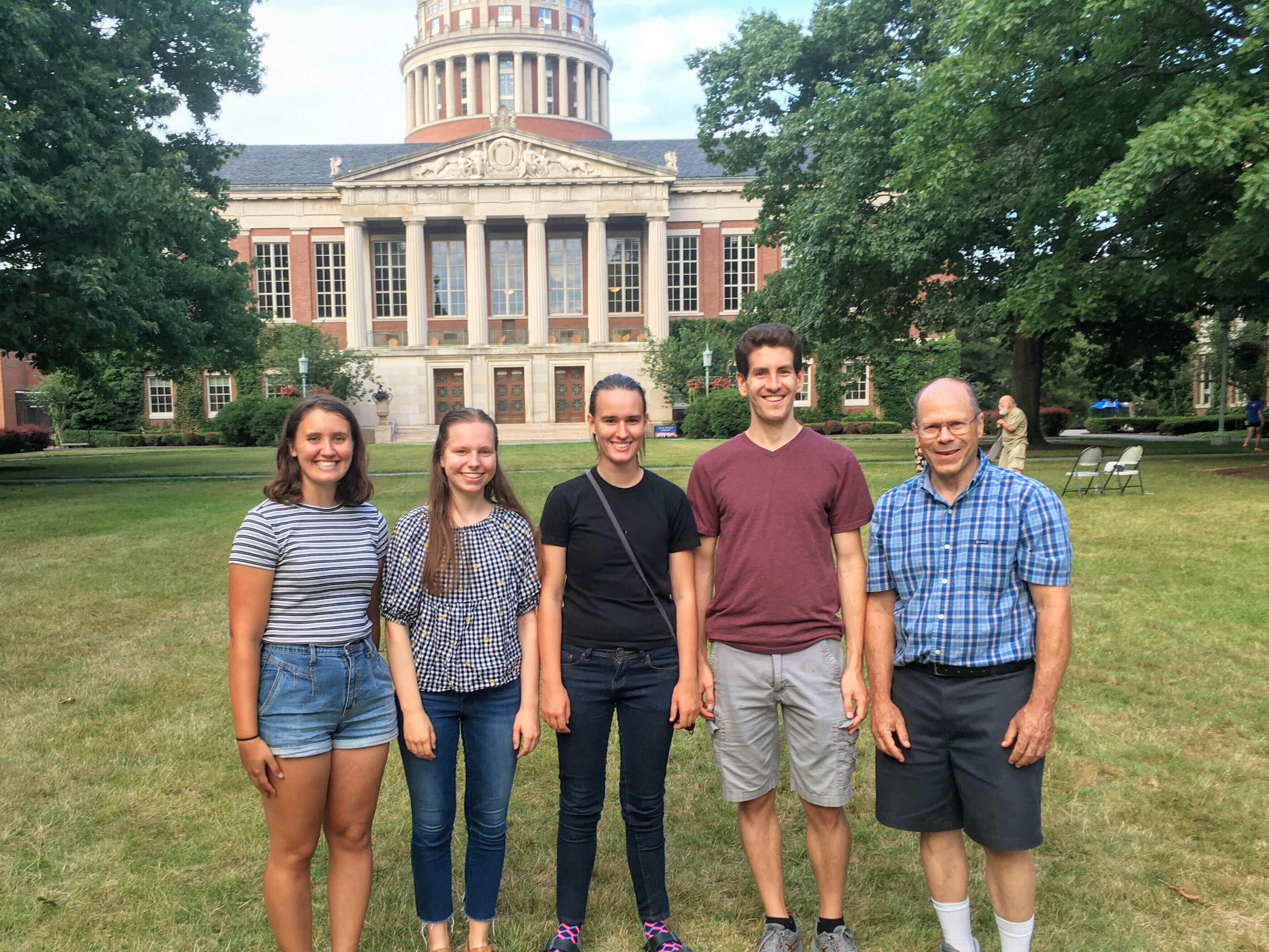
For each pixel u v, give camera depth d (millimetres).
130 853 3873
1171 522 11414
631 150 57406
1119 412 55531
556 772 4750
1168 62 15766
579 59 70312
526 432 44344
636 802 3188
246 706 2723
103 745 5020
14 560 10562
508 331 49812
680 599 3156
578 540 3102
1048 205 17859
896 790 2910
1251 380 33844
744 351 3146
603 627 3096
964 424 2725
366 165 55844
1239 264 14219
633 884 3418
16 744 5016
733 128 29797
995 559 2744
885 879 3662
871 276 23703
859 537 3174
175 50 23938
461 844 4059
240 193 50250
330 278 51094
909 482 2951
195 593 8875
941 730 2822
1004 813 2713
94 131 18516
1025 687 2746
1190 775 4422
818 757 3102
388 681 3006
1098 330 29281
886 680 2936
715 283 50656
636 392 3057
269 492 2889
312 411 2801
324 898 3539
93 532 12719
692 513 3197
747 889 3615
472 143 46625
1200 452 23828
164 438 46781
